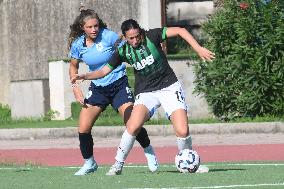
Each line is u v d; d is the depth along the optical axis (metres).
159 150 49.66
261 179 31.41
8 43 80.62
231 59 61.28
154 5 78.56
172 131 59.19
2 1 81.00
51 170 38.19
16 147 56.00
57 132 61.19
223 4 63.25
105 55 34.28
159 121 62.84
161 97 33.22
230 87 61.62
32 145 57.06
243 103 61.09
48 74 77.06
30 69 79.94
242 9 61.31
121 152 33.81
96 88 34.69
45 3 79.50
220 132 59.00
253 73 60.50
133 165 40.28
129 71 69.19
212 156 45.38
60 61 71.06
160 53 32.94
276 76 60.41
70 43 34.81
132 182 31.27
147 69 33.00
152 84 33.22
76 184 31.36
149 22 78.25
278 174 33.06
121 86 34.66
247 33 60.72
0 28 81.00
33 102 72.25
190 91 67.94
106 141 57.62
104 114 66.31
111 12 78.44
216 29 61.84
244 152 46.78
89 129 34.97
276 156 44.25
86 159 35.22
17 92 72.94
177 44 77.81
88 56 34.47
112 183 31.19
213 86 62.47
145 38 32.75
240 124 58.88
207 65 62.06
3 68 80.81
